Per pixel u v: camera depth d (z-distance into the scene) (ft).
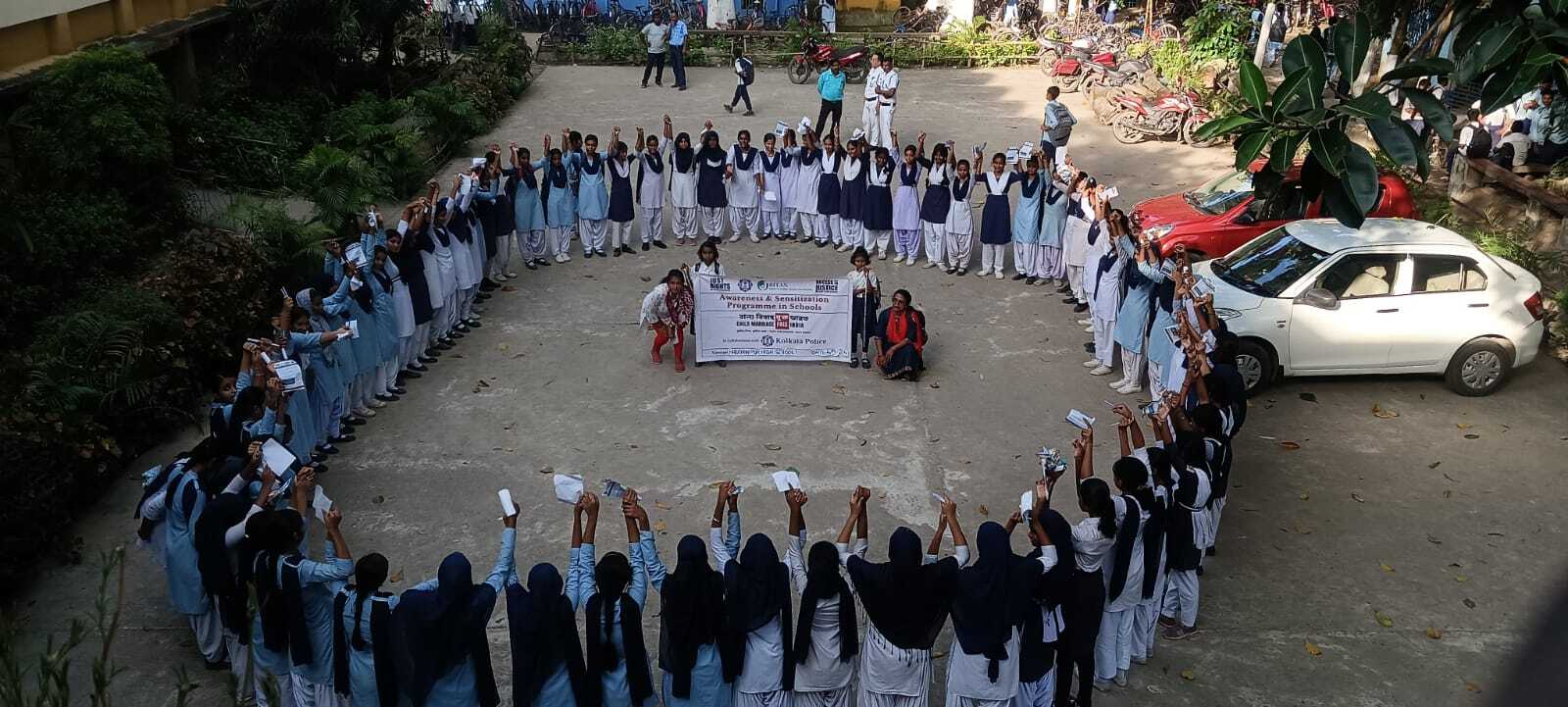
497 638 24.89
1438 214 49.03
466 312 42.11
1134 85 72.79
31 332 36.27
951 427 34.73
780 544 28.40
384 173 55.52
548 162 47.83
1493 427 34.73
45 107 42.88
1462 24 26.37
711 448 33.35
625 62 90.99
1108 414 35.60
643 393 36.96
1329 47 28.50
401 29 80.38
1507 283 35.96
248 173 54.60
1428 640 25.16
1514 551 28.45
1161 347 33.88
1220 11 86.38
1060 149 57.41
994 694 19.85
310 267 42.73
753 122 72.08
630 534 20.48
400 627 18.79
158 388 33.14
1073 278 43.60
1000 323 42.86
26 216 38.58
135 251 41.98
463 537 28.73
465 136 66.13
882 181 48.44
